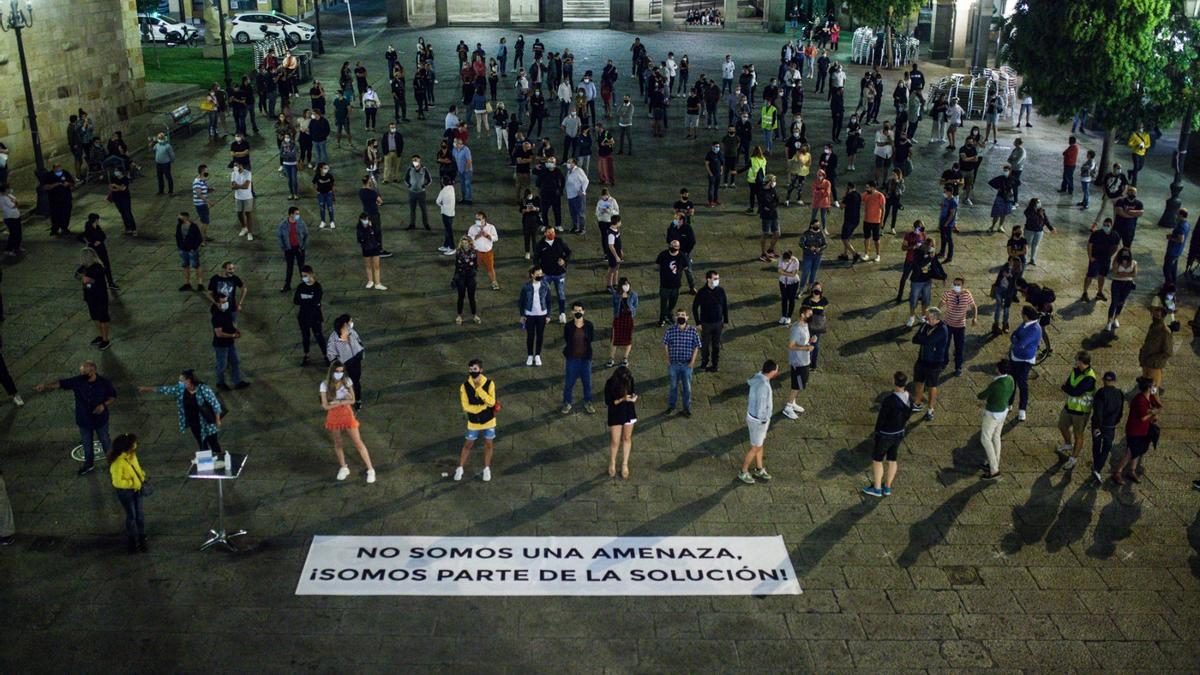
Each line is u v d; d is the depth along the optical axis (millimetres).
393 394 17531
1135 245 25578
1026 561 13531
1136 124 28766
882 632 12203
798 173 27750
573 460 15664
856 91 43594
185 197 28234
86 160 29359
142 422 16547
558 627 12203
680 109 39844
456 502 14539
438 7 60219
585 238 25266
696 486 15039
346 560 13273
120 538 13680
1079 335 20312
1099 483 15336
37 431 16266
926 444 16328
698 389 17906
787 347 19562
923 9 58844
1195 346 20078
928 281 19891
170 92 40094
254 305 21016
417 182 25109
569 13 63062
